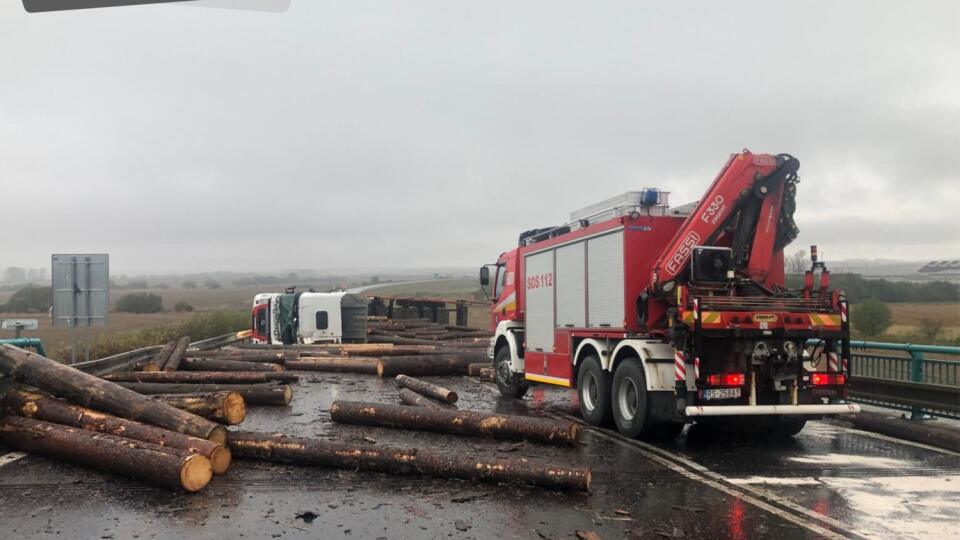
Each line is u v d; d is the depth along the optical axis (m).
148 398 8.25
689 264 9.66
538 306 12.87
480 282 15.59
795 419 9.57
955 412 9.95
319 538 5.48
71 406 8.27
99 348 22.97
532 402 13.59
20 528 5.62
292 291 29.89
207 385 13.17
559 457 8.50
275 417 11.36
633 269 9.98
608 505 6.42
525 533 5.63
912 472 7.79
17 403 8.40
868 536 5.62
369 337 28.30
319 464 7.64
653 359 9.27
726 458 8.49
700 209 9.73
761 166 9.89
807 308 9.23
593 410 10.69
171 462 6.66
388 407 10.28
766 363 9.00
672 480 7.36
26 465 7.69
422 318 37.81
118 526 5.70
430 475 7.30
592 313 10.95
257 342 31.05
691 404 8.76
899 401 10.92
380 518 5.98
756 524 5.89
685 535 5.61
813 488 7.07
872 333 18.30
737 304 8.94
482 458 7.16
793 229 10.08
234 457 7.97
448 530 5.69
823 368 9.40
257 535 5.52
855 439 9.87
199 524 5.78
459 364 17.72
